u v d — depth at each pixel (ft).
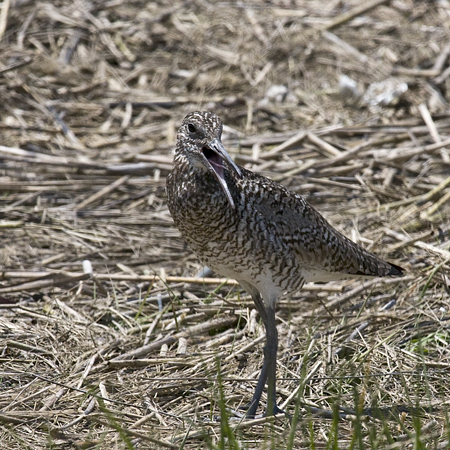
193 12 64.75
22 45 59.26
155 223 42.93
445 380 29.45
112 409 28.25
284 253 29.73
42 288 36.91
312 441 23.90
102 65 58.75
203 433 24.07
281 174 46.37
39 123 52.60
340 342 32.76
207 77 58.29
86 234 41.70
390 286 36.81
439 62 58.54
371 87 56.54
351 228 41.98
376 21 63.98
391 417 27.17
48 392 29.17
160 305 35.60
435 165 47.88
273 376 28.50
